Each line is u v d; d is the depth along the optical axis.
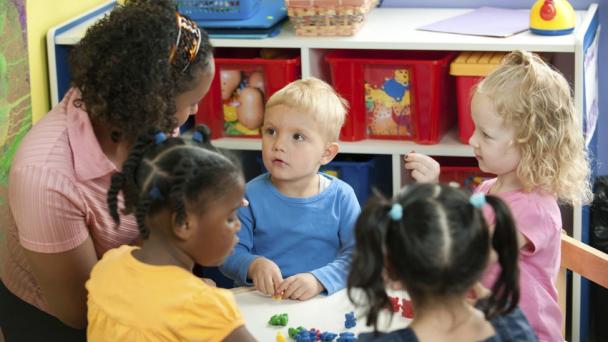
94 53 1.78
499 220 1.35
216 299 1.49
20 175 1.84
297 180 2.24
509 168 1.97
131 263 1.54
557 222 1.93
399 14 3.12
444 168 2.95
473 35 2.77
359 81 2.86
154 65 1.76
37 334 2.13
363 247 1.32
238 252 2.17
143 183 1.50
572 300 2.88
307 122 2.20
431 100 2.81
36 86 2.85
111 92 1.76
